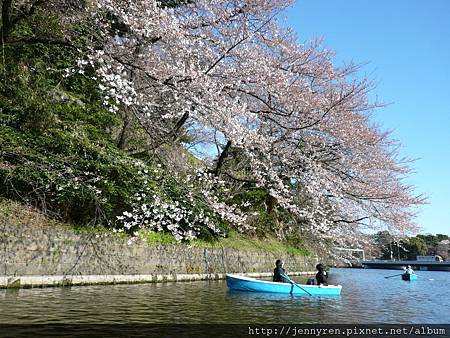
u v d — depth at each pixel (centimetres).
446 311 1294
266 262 2288
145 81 1316
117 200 1404
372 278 3262
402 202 2077
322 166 1916
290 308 1154
